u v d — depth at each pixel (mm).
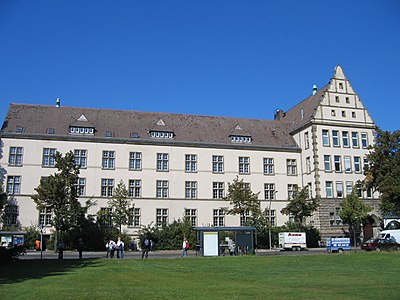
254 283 19125
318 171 58219
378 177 49500
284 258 33375
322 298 14656
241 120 66562
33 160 52875
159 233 53156
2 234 44625
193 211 57625
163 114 63125
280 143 63406
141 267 27328
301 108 67000
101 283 19016
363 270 25031
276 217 60344
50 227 52000
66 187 48094
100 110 60469
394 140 49469
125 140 56344
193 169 58688
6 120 54281
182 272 24453
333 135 60156
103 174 55094
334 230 57156
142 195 55969
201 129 62156
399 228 54062
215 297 14914
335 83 61938
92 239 50188
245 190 54562
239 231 40312
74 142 54719
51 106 58844
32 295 15195
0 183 51438
